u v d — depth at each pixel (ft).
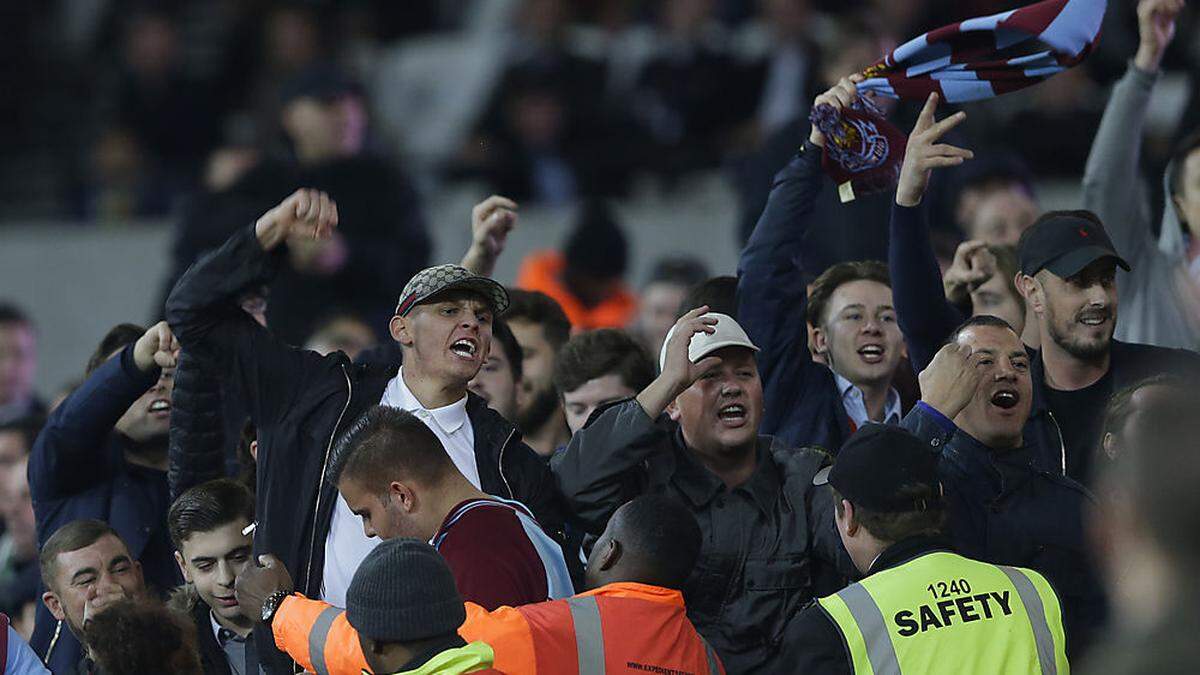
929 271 67.05
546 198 150.92
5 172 178.29
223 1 179.73
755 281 70.44
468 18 181.47
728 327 61.82
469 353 60.08
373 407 57.93
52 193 174.60
